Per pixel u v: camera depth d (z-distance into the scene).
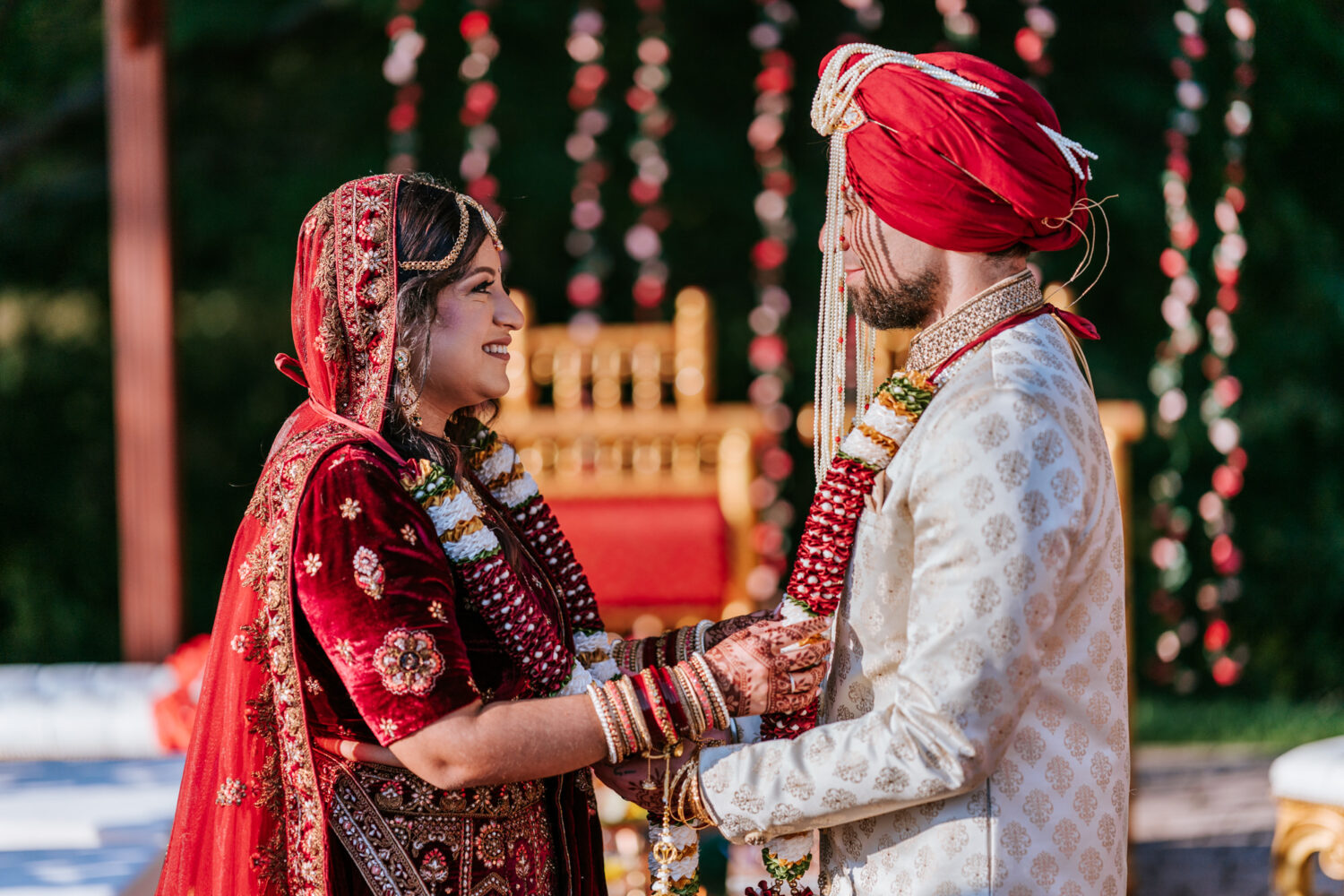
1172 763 7.01
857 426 1.92
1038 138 1.81
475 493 2.18
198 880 2.03
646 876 3.88
